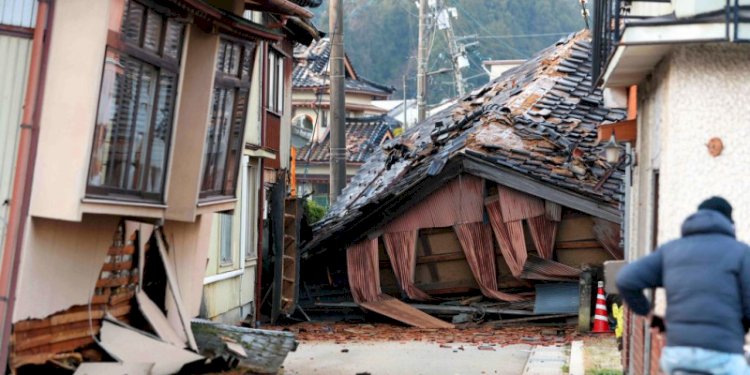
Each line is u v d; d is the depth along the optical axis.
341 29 27.02
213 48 13.66
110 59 10.85
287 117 27.08
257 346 14.47
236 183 15.78
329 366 15.90
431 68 61.47
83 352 12.14
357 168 47.47
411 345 19.14
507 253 23.06
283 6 15.49
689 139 8.87
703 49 8.85
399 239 24.00
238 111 15.32
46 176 10.62
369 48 64.94
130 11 11.09
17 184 10.51
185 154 13.69
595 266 22.67
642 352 10.32
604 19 11.32
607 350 17.47
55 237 11.12
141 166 12.10
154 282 14.41
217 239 20.20
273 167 25.25
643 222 11.63
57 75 10.67
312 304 24.62
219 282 20.36
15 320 10.52
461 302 23.75
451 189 23.56
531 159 23.25
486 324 23.00
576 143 23.75
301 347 18.70
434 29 42.09
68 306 11.66
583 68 27.94
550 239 22.83
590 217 22.80
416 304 24.06
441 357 17.17
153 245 14.28
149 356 12.40
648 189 10.91
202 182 14.25
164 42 12.13
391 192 23.34
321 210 35.09
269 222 24.80
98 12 10.59
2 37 10.63
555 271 22.67
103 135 10.95
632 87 13.06
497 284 23.55
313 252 24.58
